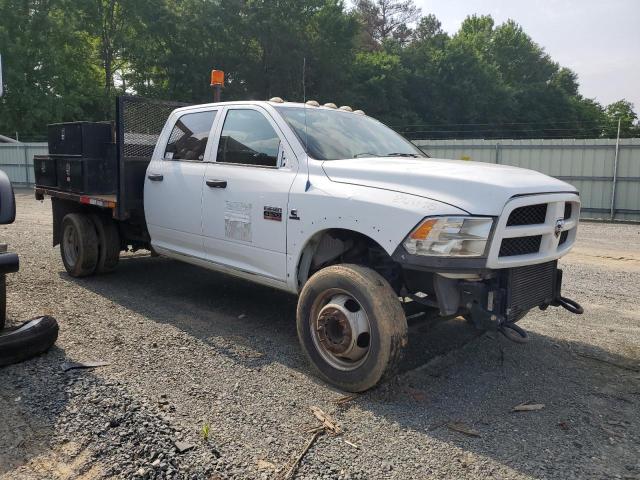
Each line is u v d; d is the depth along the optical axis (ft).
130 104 20.59
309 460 10.21
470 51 180.96
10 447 10.48
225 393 12.73
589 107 225.56
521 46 247.09
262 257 15.78
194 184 18.04
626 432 11.57
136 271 24.81
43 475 9.72
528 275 13.20
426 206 12.14
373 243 14.10
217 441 10.71
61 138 23.99
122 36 137.39
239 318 18.34
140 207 20.98
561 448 10.89
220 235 17.15
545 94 209.36
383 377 12.50
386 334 12.29
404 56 179.83
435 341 16.65
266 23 132.36
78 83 137.90
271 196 15.29
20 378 13.17
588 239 42.47
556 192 13.14
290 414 11.89
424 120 177.99
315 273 13.84
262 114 16.56
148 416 11.48
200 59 139.03
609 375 14.51
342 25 143.74
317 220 13.99
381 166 13.76
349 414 11.99
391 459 10.35
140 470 9.81
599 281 25.71
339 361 13.29
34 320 14.85
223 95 138.51
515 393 13.28
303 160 15.01
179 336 16.39
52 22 126.11
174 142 19.76
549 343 16.76
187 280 23.27
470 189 12.18
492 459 10.44
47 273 24.11
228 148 17.42
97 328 16.85
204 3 135.13
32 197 68.44
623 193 59.72
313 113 16.98
